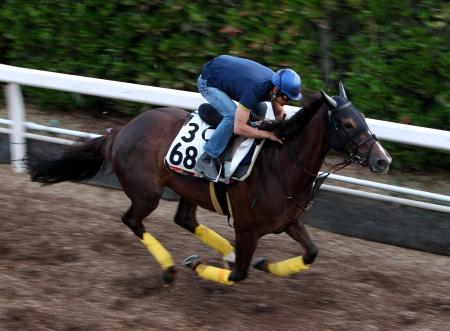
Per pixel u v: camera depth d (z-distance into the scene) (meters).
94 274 9.15
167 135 8.91
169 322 8.12
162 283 9.02
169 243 10.25
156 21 13.48
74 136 12.83
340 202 10.91
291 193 8.16
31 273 9.02
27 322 7.89
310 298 8.87
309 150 8.07
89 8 13.83
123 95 11.78
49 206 11.11
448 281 9.61
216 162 8.42
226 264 9.38
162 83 13.62
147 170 8.95
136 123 9.15
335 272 9.62
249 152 8.29
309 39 12.88
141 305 8.48
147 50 13.60
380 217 10.73
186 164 8.62
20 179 12.10
